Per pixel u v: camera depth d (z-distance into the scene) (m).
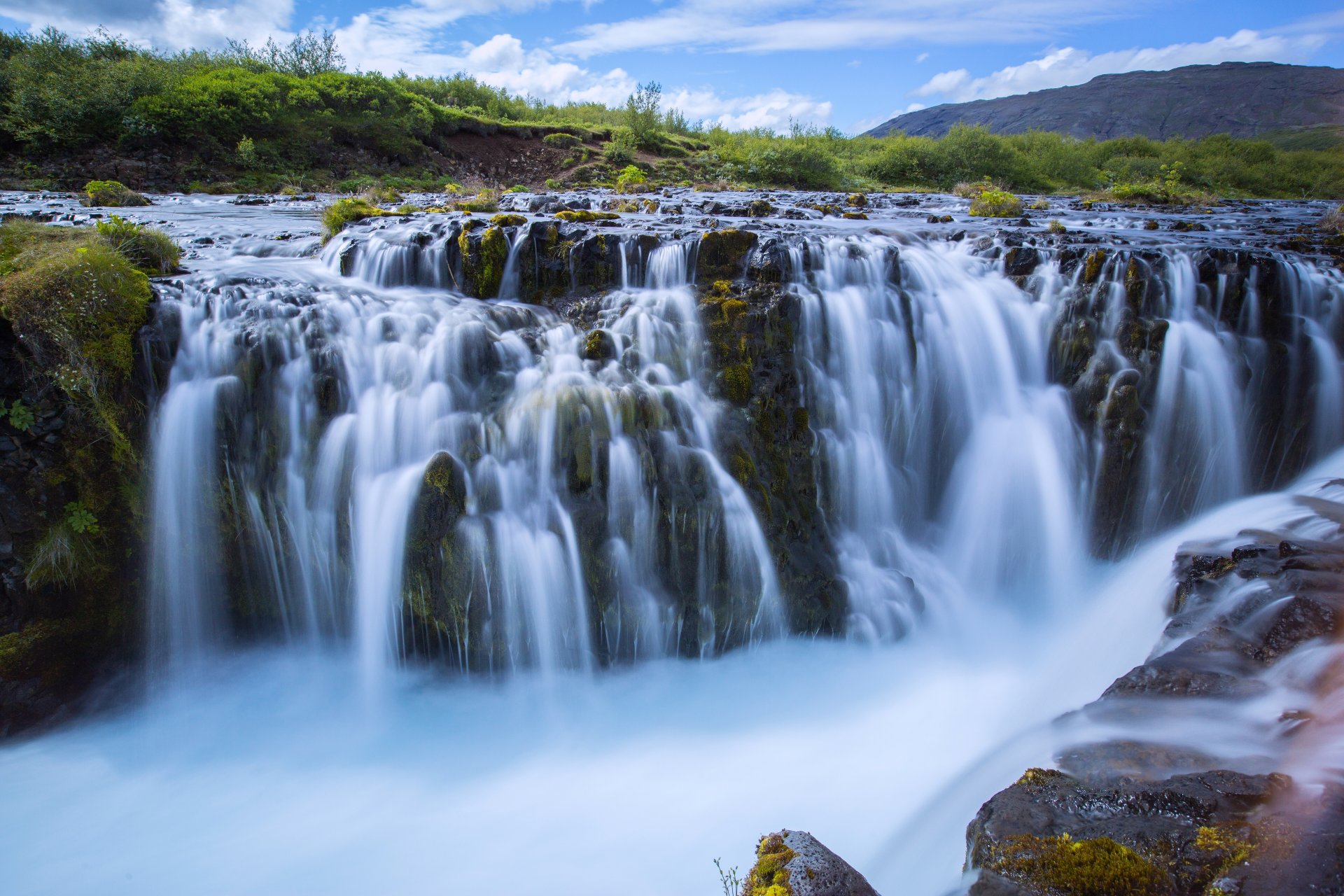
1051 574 7.90
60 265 6.39
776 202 17.62
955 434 8.29
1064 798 3.14
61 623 6.24
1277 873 2.54
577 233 8.27
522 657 6.41
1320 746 3.22
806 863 3.16
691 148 35.00
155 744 5.98
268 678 6.64
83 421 6.30
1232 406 8.09
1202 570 5.41
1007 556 7.93
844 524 7.72
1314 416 8.38
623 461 6.51
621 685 6.47
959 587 7.84
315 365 6.78
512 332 7.35
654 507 6.52
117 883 4.76
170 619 6.64
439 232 8.70
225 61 30.38
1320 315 8.41
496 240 8.09
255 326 6.81
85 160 22.20
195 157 23.25
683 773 5.50
